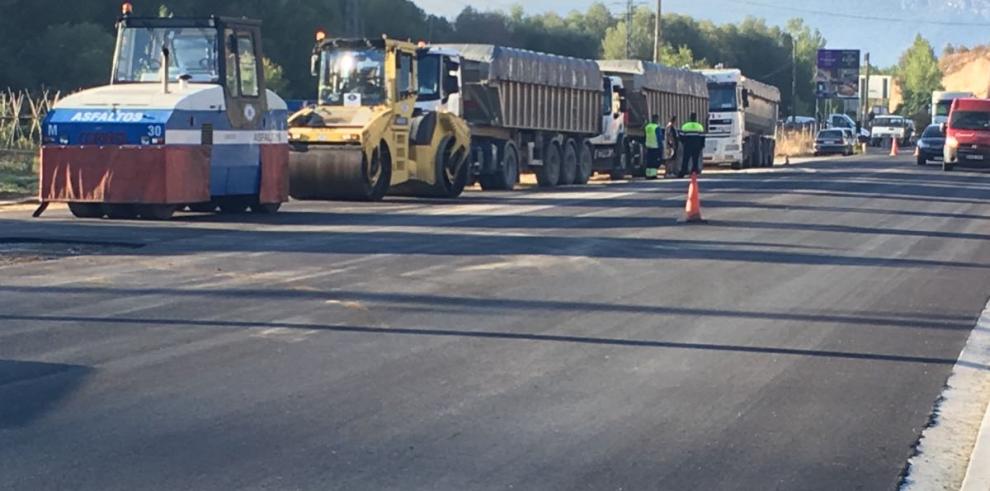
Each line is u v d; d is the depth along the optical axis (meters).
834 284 15.74
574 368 10.41
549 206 26.61
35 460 7.52
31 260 16.00
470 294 13.93
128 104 21.33
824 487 7.47
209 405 8.88
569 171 37.97
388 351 10.84
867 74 121.31
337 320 12.15
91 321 11.79
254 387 9.45
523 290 14.34
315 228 20.62
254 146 22.97
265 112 23.27
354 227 20.92
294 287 14.05
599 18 109.56
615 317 12.81
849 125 92.38
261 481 7.23
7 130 38.75
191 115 21.47
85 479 7.19
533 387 9.70
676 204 27.48
